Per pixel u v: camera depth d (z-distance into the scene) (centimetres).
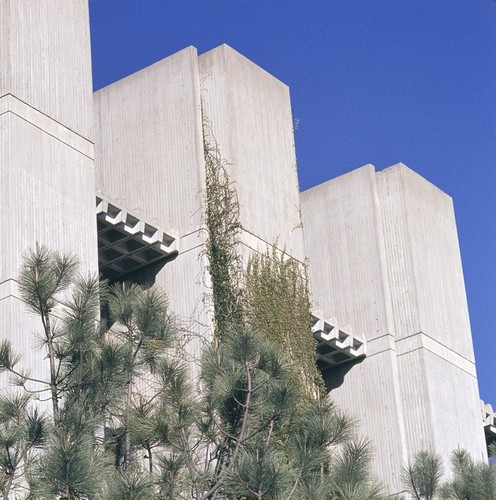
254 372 1689
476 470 1938
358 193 3525
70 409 1627
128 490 1528
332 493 1620
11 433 1591
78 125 2502
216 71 3022
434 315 3434
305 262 3084
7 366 1733
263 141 3058
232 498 1664
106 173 3036
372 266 3434
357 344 3341
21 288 1697
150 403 1711
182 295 2806
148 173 2975
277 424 1694
